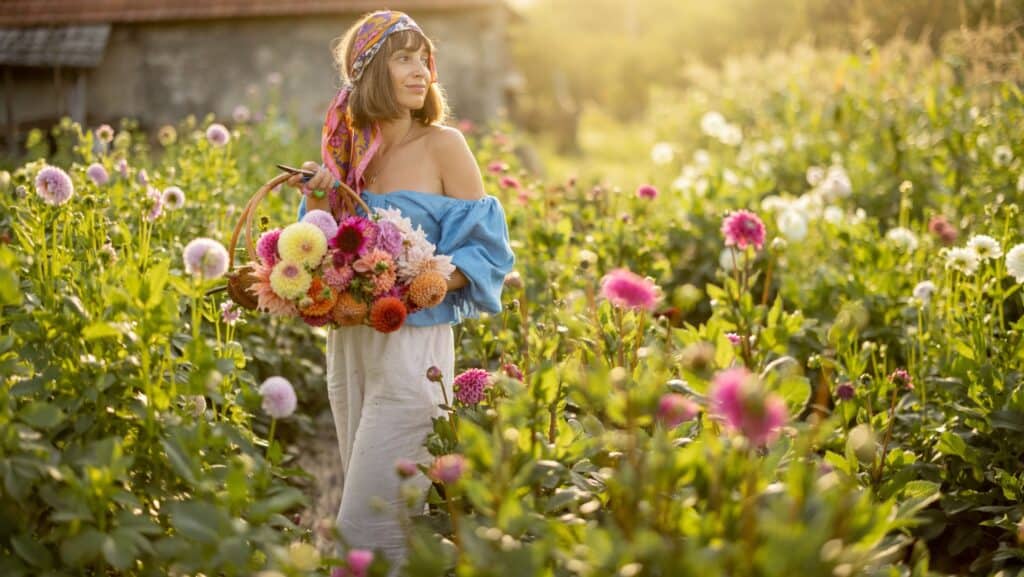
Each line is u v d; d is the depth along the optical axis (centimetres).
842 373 355
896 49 921
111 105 1403
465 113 1445
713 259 574
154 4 1379
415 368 286
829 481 208
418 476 289
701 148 1232
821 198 603
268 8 1371
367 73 291
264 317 481
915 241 485
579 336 304
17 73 1361
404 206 294
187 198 484
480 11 1430
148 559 235
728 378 195
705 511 210
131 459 223
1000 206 502
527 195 536
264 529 218
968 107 680
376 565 197
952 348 376
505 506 194
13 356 252
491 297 291
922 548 225
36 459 220
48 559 222
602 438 236
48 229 368
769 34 2102
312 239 259
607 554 180
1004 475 309
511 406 233
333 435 477
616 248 512
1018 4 888
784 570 171
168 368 264
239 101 1413
